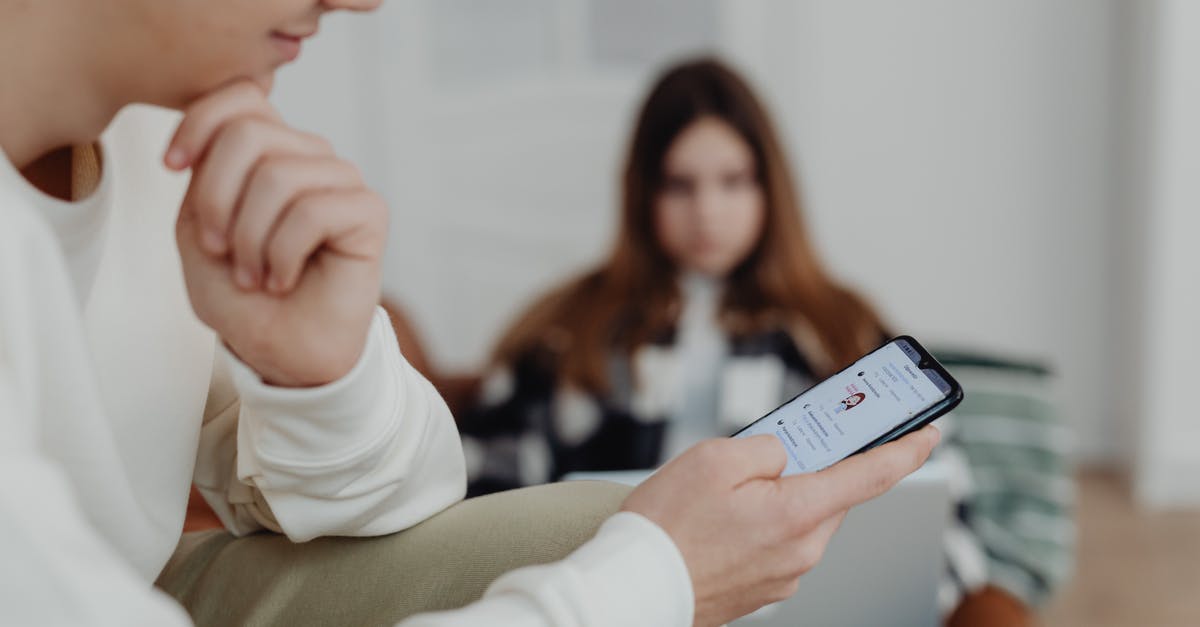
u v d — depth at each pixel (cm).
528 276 326
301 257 46
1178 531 273
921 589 86
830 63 313
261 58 47
